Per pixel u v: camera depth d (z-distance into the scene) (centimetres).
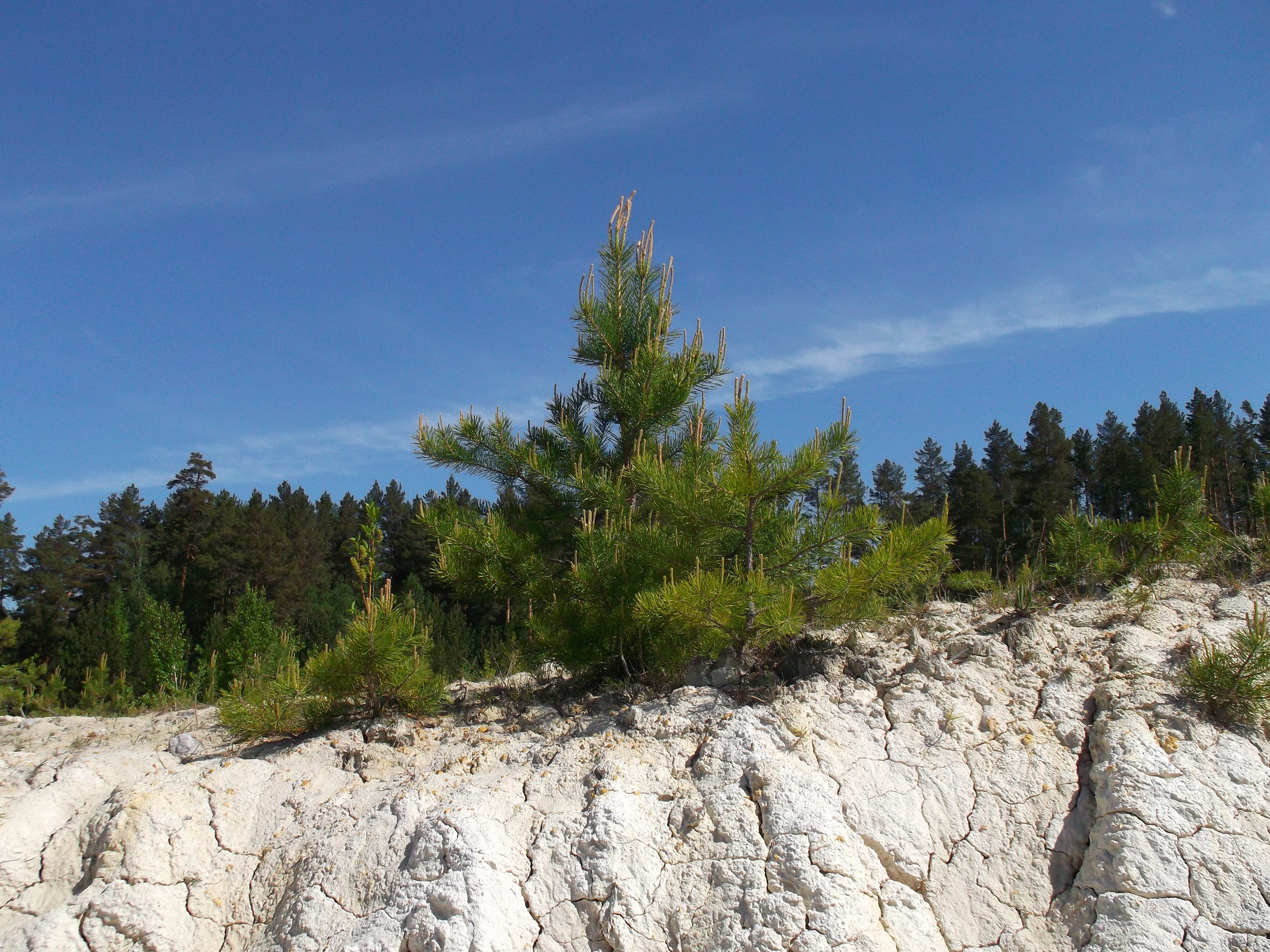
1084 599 626
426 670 601
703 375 780
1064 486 3145
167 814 472
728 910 402
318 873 443
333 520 6019
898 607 684
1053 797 441
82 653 1897
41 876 458
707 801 457
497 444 731
